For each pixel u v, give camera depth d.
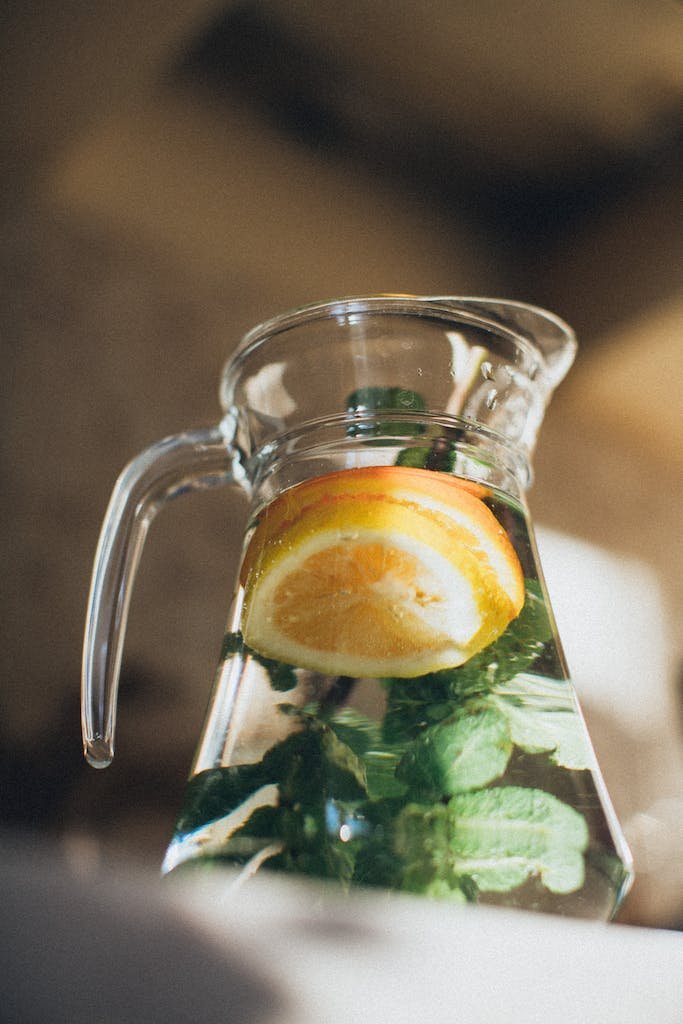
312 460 0.38
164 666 1.37
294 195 1.46
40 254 1.49
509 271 1.56
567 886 0.33
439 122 1.31
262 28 1.15
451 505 0.36
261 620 0.36
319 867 0.32
